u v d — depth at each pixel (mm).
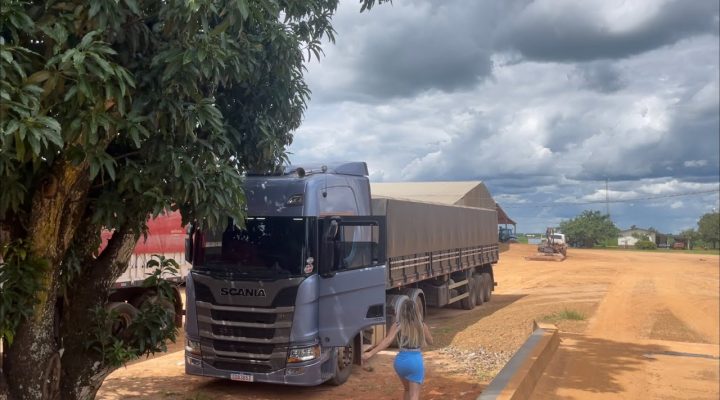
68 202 5270
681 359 11125
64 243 5383
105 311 6027
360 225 9344
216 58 4941
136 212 5617
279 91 7254
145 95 5020
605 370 10062
